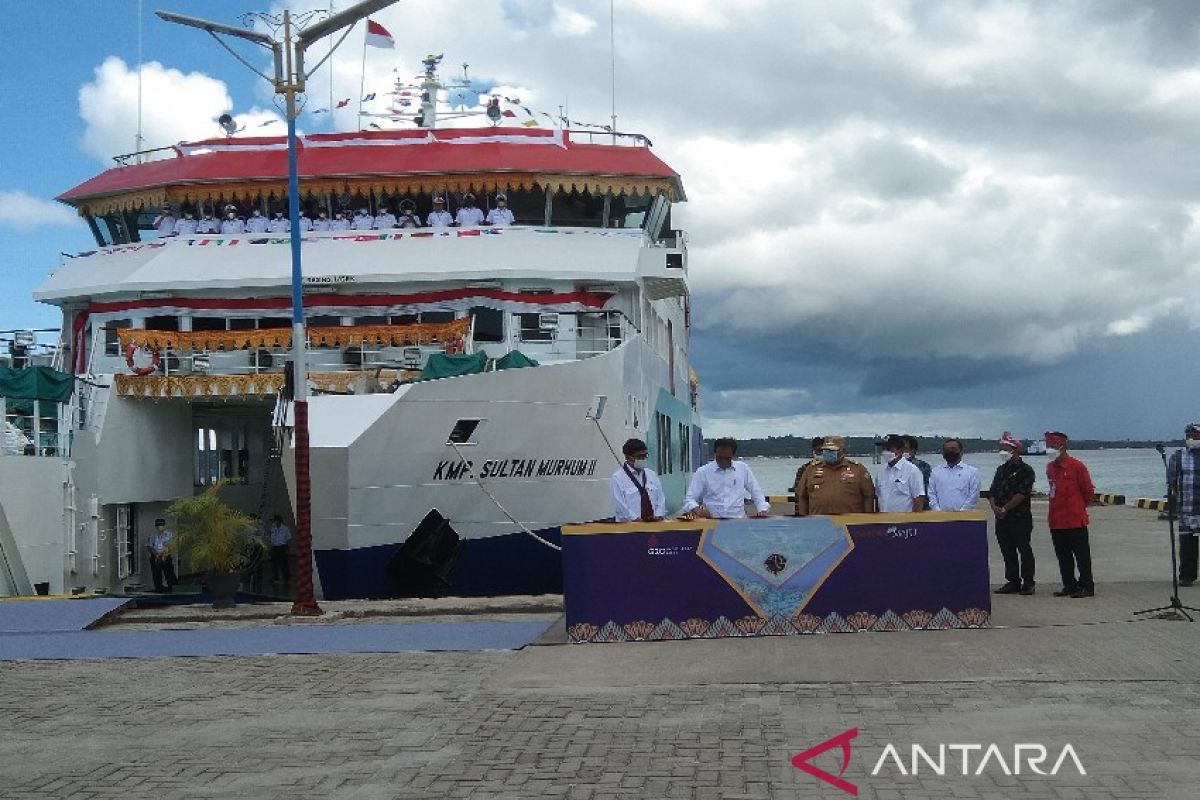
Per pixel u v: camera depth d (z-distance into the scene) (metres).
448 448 17.58
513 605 15.38
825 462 14.01
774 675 10.32
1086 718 8.42
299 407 15.70
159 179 24.44
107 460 21.30
